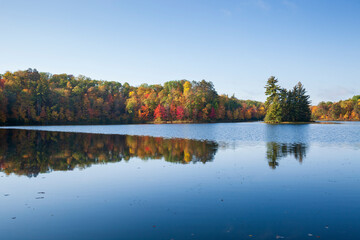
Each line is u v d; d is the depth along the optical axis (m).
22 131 55.47
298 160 19.23
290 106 104.12
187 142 32.62
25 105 95.44
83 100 118.00
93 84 147.88
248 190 11.76
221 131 56.44
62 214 9.13
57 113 106.75
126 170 16.08
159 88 158.25
